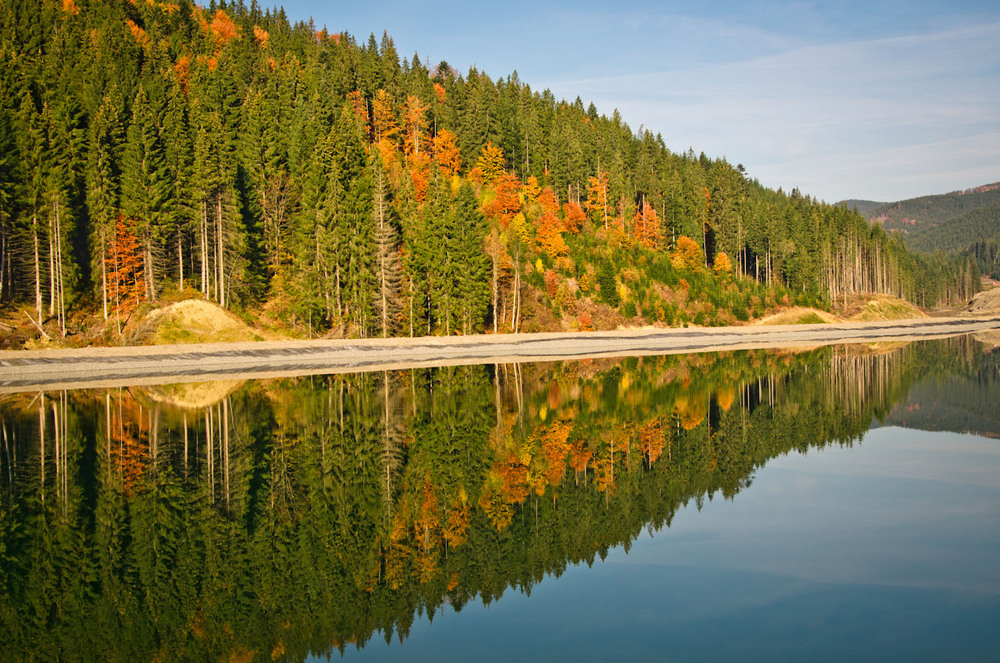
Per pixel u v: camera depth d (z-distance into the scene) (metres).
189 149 79.06
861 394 44.81
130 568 16.14
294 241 84.25
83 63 90.94
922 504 20.23
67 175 72.69
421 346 78.06
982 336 119.06
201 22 137.50
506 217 102.00
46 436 30.69
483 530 18.56
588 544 17.27
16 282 72.56
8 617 13.72
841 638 11.68
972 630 11.90
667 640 11.77
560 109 171.62
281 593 14.68
